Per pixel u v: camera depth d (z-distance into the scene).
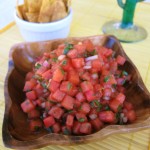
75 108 0.26
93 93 0.26
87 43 0.30
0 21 0.55
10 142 0.21
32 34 0.37
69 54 0.28
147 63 0.37
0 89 0.33
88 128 0.25
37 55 0.33
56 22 0.36
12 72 0.29
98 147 0.26
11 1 0.65
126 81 0.30
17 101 0.28
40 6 0.35
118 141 0.26
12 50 0.31
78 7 0.51
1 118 0.29
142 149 0.26
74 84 0.26
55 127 0.26
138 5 0.52
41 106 0.28
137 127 0.23
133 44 0.41
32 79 0.29
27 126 0.26
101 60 0.29
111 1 0.54
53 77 0.26
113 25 0.45
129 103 0.28
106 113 0.26
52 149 0.26
